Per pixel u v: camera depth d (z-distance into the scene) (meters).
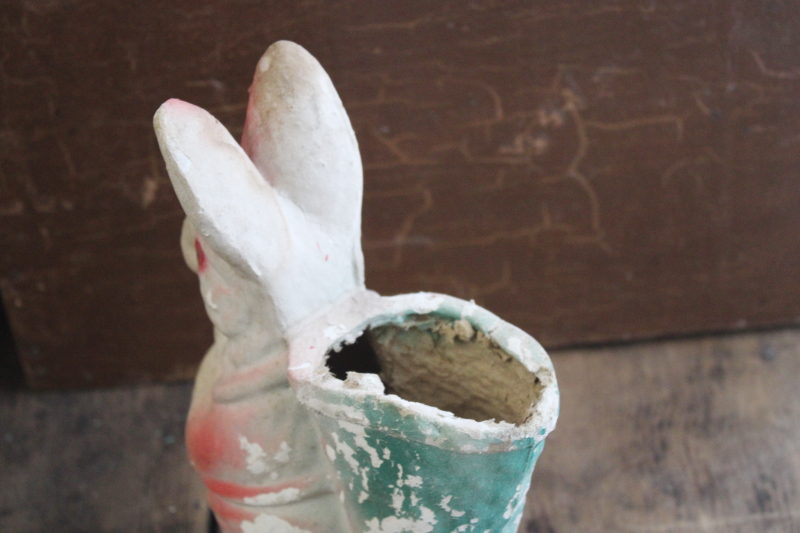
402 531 0.37
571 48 0.52
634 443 0.57
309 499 0.39
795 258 0.59
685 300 0.60
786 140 0.55
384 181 0.55
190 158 0.35
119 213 0.55
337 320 0.38
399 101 0.53
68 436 0.59
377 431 0.35
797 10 0.52
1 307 0.65
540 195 0.56
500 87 0.53
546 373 0.36
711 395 0.59
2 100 0.52
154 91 0.52
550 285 0.59
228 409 0.39
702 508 0.55
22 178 0.54
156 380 0.61
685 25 0.52
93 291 0.58
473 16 0.51
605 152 0.55
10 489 0.57
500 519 0.36
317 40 0.51
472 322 0.38
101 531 0.55
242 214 0.36
